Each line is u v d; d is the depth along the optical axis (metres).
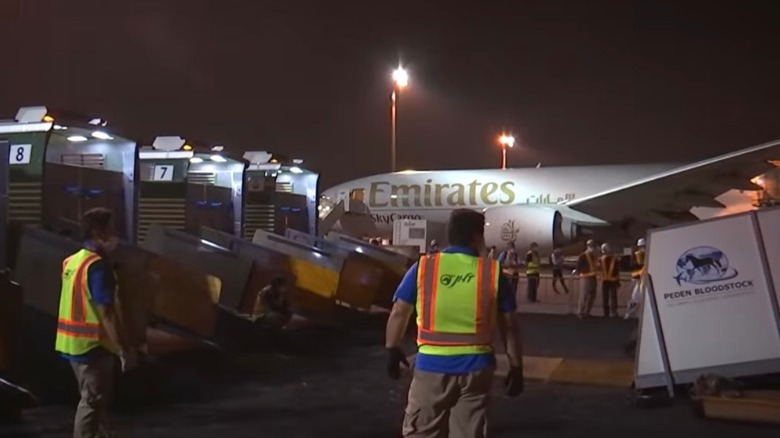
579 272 19.97
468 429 4.92
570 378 11.21
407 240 29.16
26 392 8.42
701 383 8.90
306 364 12.32
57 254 9.59
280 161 20.06
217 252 13.81
